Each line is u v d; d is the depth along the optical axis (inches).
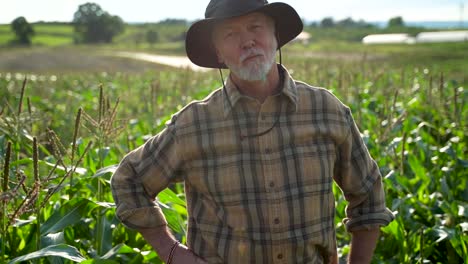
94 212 178.1
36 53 3016.7
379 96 417.7
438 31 6122.1
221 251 107.0
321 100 106.7
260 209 104.1
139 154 113.3
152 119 331.9
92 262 123.0
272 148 104.0
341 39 4783.5
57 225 139.3
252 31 101.1
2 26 5511.8
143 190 112.7
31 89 653.9
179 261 108.6
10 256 143.9
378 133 253.0
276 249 104.9
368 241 115.1
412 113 363.9
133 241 176.6
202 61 116.6
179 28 6368.1
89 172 199.8
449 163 237.9
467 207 186.1
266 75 102.3
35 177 121.3
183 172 110.7
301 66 561.3
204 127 105.9
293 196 104.3
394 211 187.3
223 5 99.1
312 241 106.3
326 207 108.7
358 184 112.7
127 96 478.3
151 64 2317.9
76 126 139.9
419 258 173.8
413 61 1606.8
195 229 111.8
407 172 250.5
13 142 181.3
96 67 2187.5
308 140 105.6
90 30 5378.9
